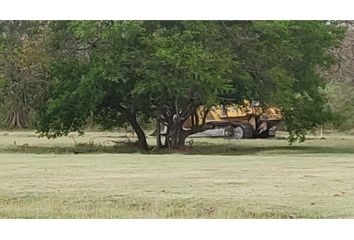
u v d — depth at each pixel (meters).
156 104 28.98
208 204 13.62
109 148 29.16
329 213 13.02
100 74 27.17
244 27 28.20
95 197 14.20
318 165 20.42
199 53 26.20
